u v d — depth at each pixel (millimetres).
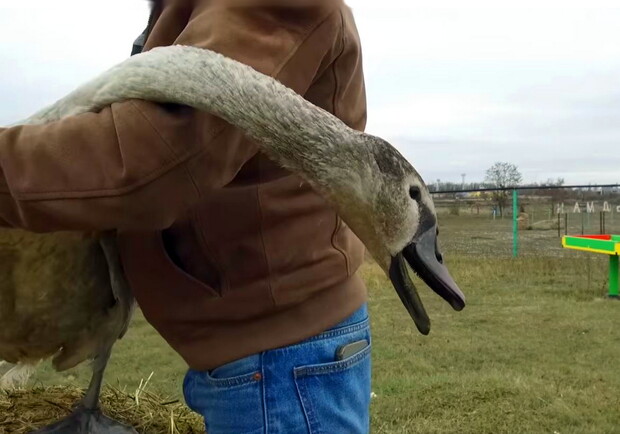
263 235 491
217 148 436
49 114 467
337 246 529
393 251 518
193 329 512
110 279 588
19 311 573
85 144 409
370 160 492
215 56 437
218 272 501
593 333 2094
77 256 563
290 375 500
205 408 532
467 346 1948
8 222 434
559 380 1620
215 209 488
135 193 414
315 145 471
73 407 770
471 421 1363
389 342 1999
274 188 490
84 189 406
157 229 454
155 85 427
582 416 1385
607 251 2705
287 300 497
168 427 740
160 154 415
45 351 624
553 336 2064
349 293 534
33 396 797
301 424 500
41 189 403
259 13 444
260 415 498
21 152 405
